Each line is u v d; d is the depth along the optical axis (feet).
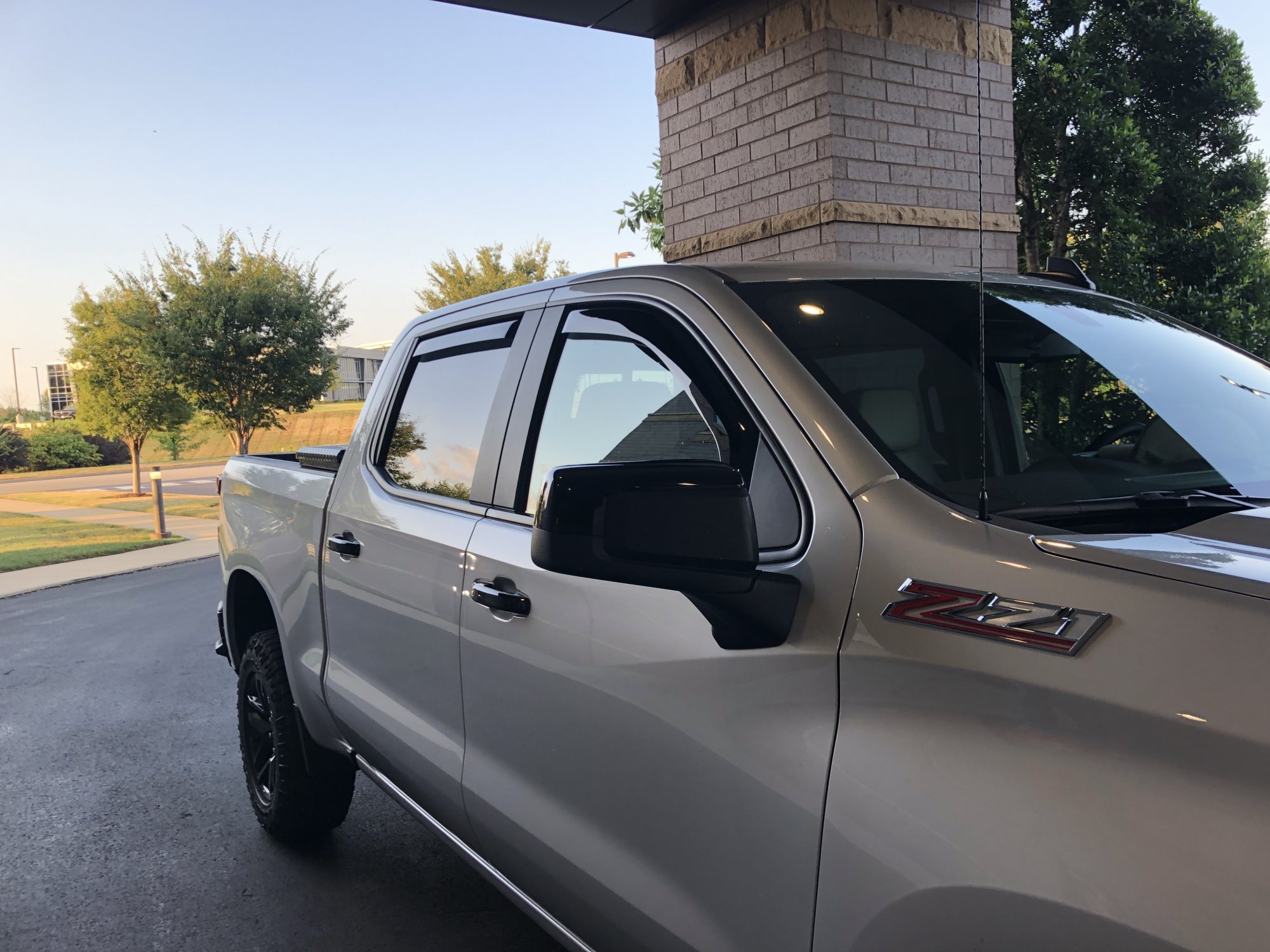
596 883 5.67
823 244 17.16
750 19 18.48
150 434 97.40
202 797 13.91
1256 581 3.36
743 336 5.46
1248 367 6.89
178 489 106.11
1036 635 3.64
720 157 19.61
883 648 4.12
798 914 4.29
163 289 72.28
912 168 17.87
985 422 5.22
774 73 17.98
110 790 14.32
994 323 6.13
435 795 7.74
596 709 5.66
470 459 7.87
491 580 6.78
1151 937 3.05
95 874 11.46
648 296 6.29
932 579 4.06
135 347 75.82
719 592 4.27
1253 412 6.08
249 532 11.83
